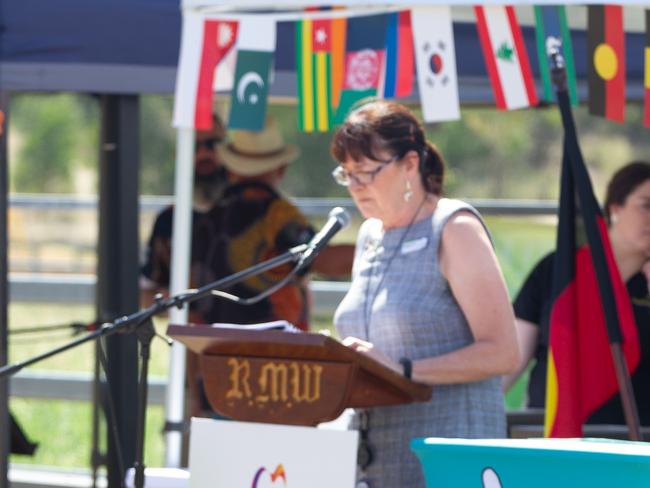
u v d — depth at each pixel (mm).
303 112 9516
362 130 7777
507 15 9312
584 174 8891
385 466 7805
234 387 7129
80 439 19031
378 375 7020
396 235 8008
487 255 7699
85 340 7832
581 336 9266
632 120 34781
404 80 9367
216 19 9516
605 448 6180
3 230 10391
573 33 11758
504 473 6379
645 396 10031
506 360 7578
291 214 13047
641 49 11789
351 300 8141
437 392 7789
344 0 9297
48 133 43188
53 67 10758
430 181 8016
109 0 10789
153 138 39062
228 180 13297
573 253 9156
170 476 8367
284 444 6910
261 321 12797
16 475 14742
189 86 9492
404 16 9414
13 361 21047
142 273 14047
